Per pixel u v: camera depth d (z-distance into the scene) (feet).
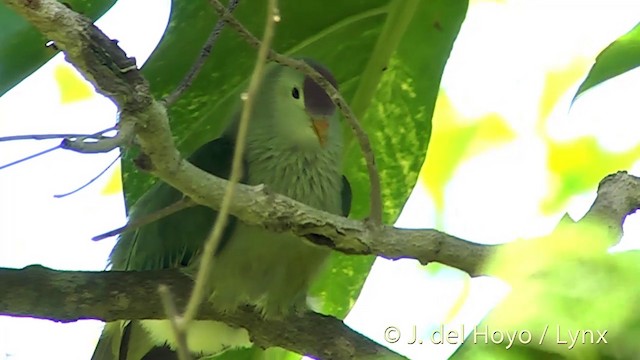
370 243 21.88
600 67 23.57
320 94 28.99
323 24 29.91
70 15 18.21
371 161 21.49
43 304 24.77
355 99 30.91
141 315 25.71
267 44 17.22
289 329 27.99
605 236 15.16
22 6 17.88
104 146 18.37
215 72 28.78
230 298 27.55
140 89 18.80
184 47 27.71
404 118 30.99
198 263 26.86
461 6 30.17
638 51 23.44
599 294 13.04
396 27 30.30
